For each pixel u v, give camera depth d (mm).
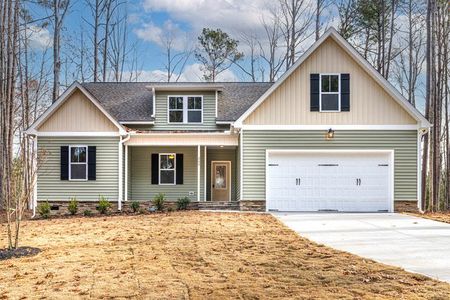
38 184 22172
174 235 13594
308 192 20719
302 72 20828
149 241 12539
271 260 9727
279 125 20719
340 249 11180
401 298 6773
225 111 25422
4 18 26094
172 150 24750
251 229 14891
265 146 20719
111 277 8352
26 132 22062
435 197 28266
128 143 22531
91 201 22156
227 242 12219
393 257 10094
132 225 16297
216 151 25438
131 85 28297
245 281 7930
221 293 7199
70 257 10406
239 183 21422
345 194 20688
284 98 20766
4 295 7375
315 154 20812
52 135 22281
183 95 25172
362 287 7441
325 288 7414
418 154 20516
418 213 20016
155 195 24516
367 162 20766
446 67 32562
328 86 20766
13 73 25922
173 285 7703
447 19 31703
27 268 9398
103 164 22250
